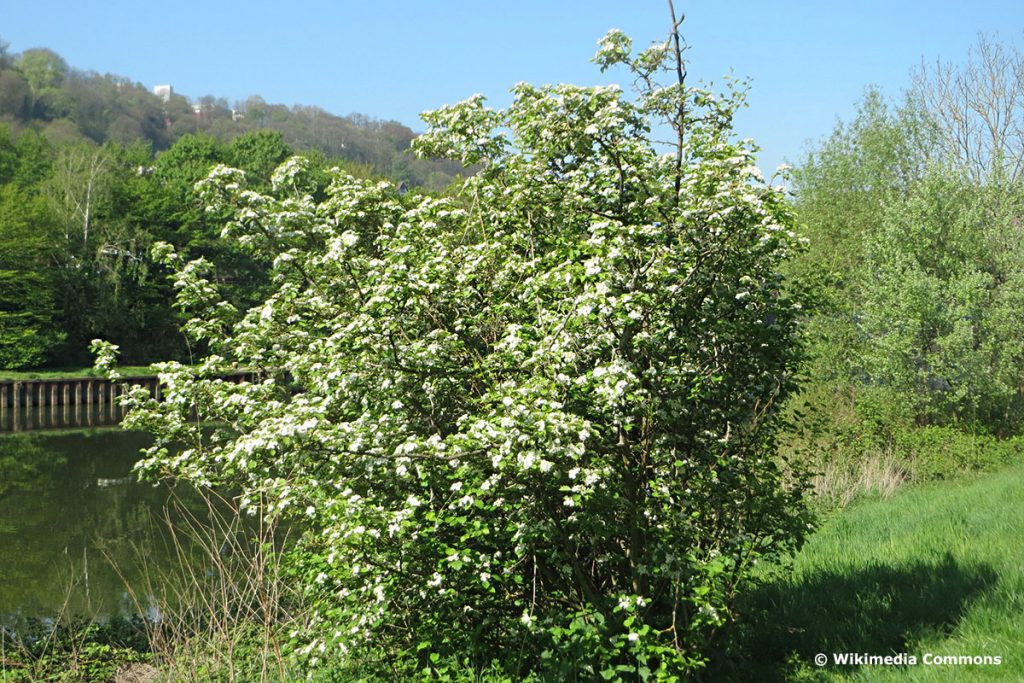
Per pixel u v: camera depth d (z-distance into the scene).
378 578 7.32
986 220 24.47
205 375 8.99
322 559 8.07
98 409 51.97
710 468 7.40
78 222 58.91
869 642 8.08
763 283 7.85
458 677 7.75
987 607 8.20
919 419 22.75
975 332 22.67
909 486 18.73
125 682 10.04
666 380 7.21
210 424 8.92
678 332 7.52
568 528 7.25
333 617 8.32
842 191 28.56
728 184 7.40
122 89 132.50
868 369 22.81
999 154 25.80
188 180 69.62
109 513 20.73
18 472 28.61
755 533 7.57
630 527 7.28
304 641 9.05
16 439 39.62
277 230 9.53
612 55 8.01
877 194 28.38
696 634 7.25
